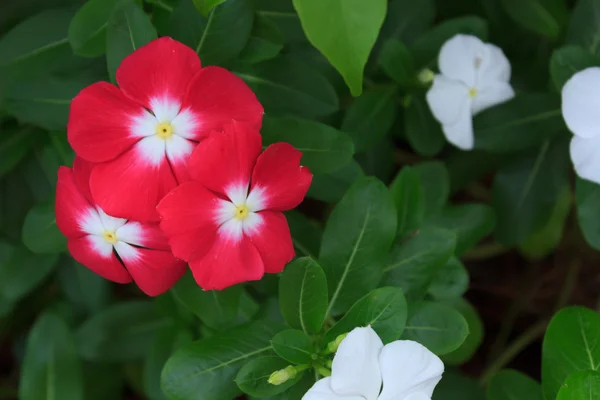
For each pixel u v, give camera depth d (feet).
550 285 2.36
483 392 2.00
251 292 2.01
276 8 1.92
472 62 1.96
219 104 1.75
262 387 1.76
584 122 1.87
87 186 1.77
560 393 1.73
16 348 2.17
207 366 1.78
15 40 1.91
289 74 1.90
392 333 1.75
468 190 2.33
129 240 1.78
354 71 1.66
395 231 1.82
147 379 1.97
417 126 2.01
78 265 2.05
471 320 2.05
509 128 2.00
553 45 2.08
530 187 2.05
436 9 2.13
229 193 1.74
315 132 1.83
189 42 1.83
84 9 1.82
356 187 1.81
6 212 2.06
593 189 1.91
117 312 2.03
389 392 1.71
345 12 1.65
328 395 1.69
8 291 1.98
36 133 1.99
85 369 2.11
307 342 1.77
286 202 1.77
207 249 1.75
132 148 1.75
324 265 1.82
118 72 1.73
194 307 1.85
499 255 2.40
